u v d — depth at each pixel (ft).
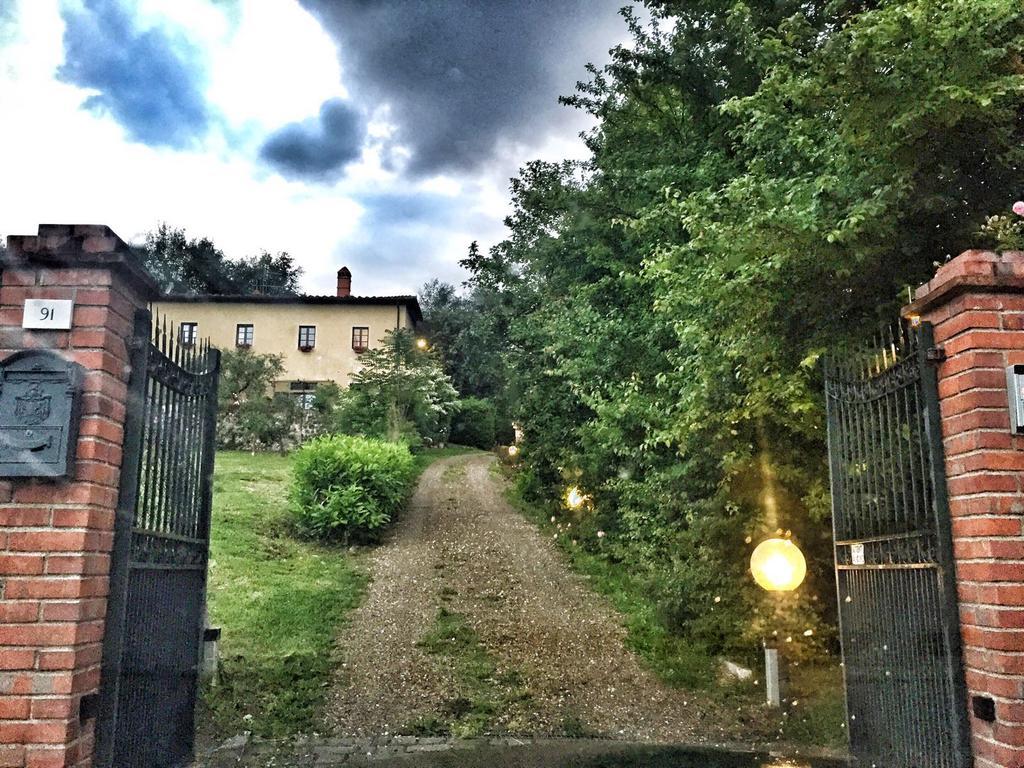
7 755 9.09
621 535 38.60
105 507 10.15
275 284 150.51
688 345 25.18
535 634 29.96
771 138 22.48
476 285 64.28
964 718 9.78
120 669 10.34
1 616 9.37
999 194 17.48
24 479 9.65
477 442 111.45
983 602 9.51
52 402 9.77
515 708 22.36
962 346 10.08
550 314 47.47
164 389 12.37
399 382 77.87
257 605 30.55
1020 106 16.80
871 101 16.24
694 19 36.04
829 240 15.87
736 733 20.75
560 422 49.73
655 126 42.68
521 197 50.11
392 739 19.70
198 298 102.37
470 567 40.57
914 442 11.36
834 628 24.40
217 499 47.78
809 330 19.20
